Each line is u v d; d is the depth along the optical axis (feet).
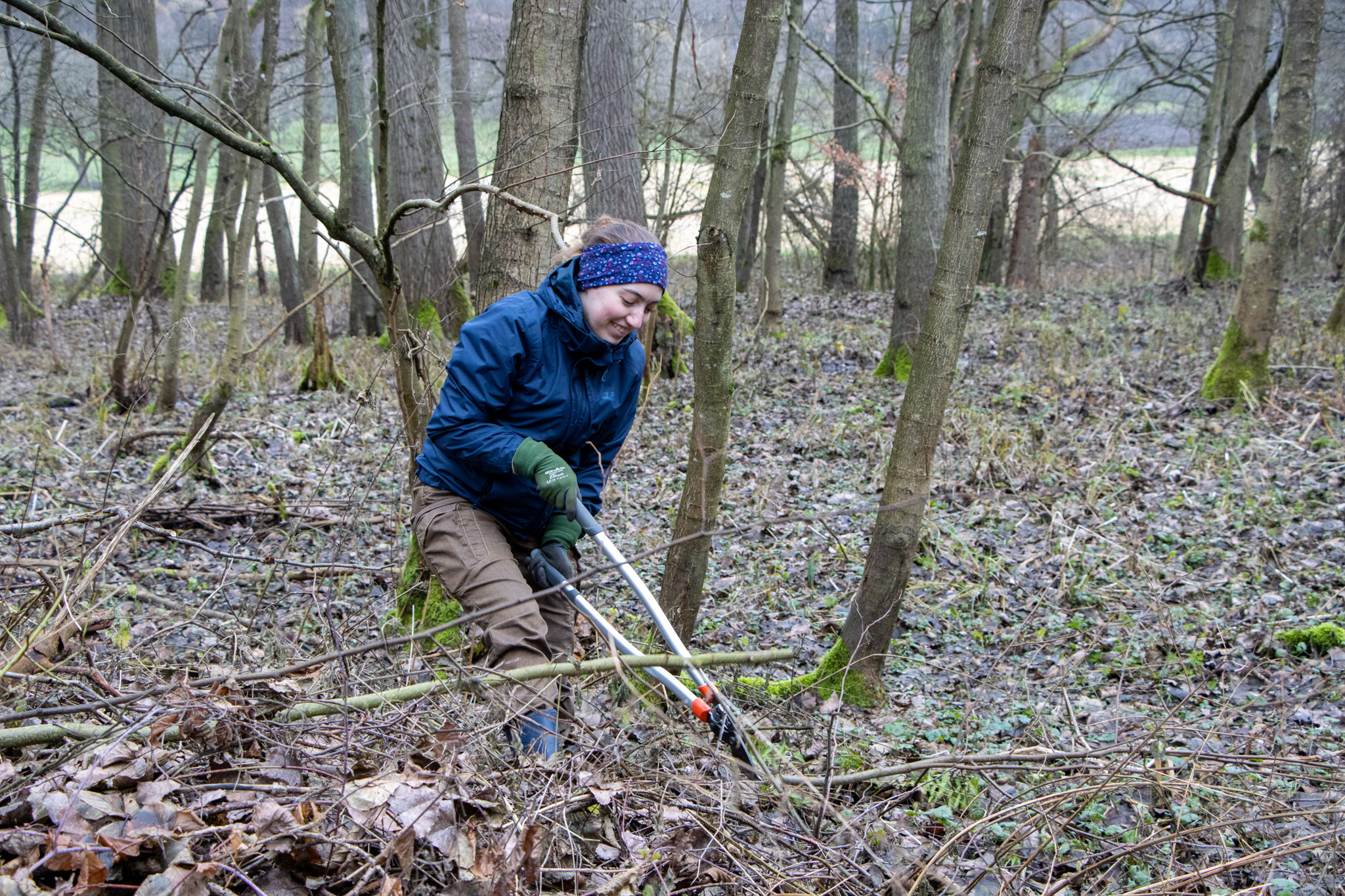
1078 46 66.13
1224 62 61.21
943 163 33.04
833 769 10.02
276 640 12.01
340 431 27.35
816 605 16.14
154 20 36.27
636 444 26.18
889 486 12.17
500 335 9.23
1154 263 81.92
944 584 16.87
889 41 84.79
